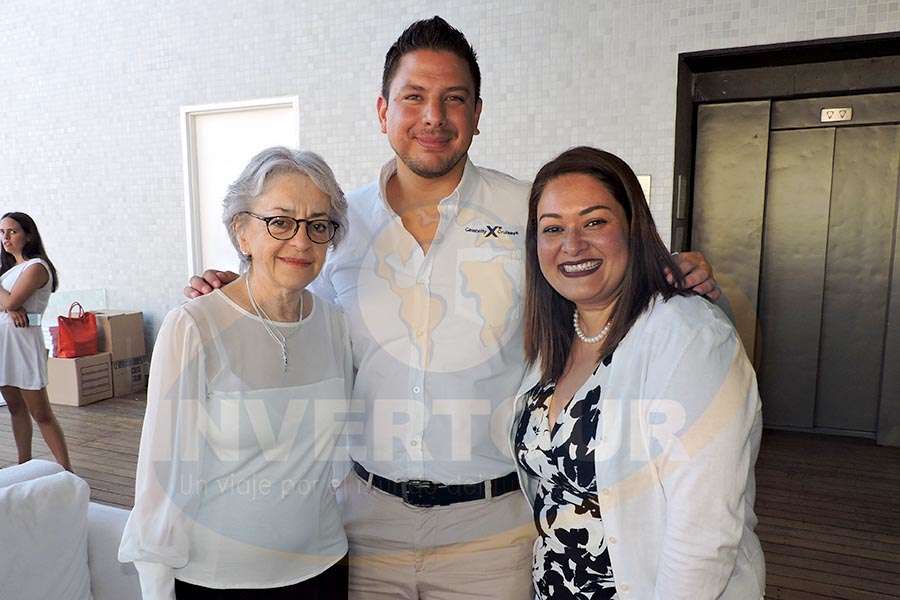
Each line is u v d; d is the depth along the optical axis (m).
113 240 5.86
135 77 5.53
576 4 3.96
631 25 3.85
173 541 1.22
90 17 5.62
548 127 4.12
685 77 3.89
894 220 3.95
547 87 4.09
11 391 3.79
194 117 5.41
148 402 1.24
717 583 1.07
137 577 1.78
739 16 3.63
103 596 1.86
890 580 2.63
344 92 4.70
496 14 4.16
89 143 5.83
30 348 3.65
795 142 4.06
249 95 5.07
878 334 4.10
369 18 4.54
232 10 5.04
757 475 3.68
